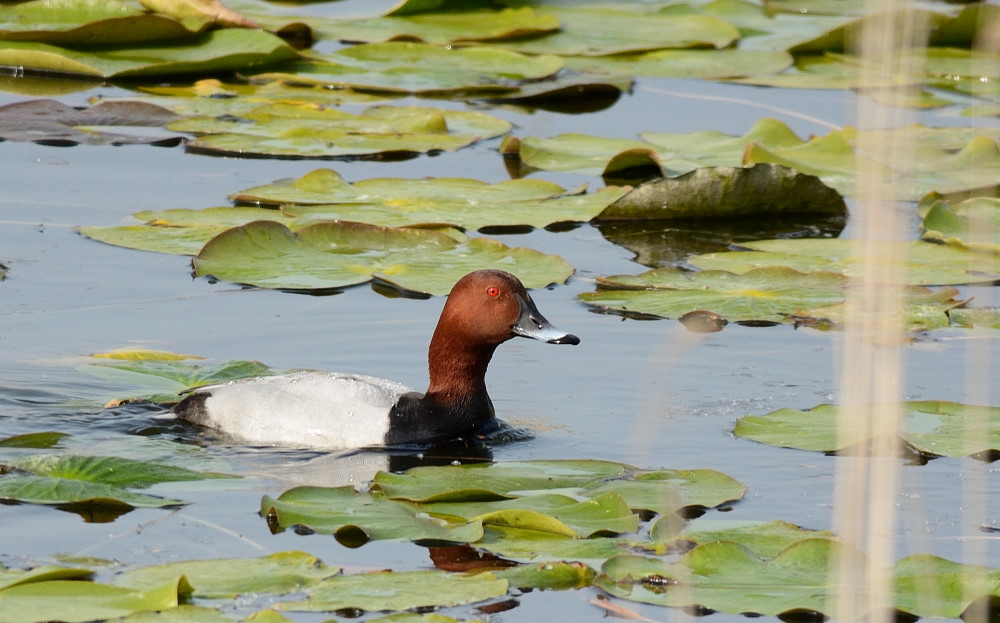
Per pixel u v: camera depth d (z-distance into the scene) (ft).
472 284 37.63
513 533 28.91
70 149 65.16
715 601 25.02
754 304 48.24
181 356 42.04
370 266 50.80
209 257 50.01
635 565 26.96
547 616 25.44
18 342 42.57
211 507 30.71
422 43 86.22
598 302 48.78
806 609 24.58
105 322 44.83
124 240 51.65
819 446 34.86
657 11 97.14
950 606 25.12
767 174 61.62
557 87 79.05
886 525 20.85
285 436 36.52
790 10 101.04
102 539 28.48
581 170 66.39
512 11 92.73
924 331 46.32
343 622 24.81
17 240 52.54
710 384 41.34
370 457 35.45
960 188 63.77
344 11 94.58
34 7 81.61
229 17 82.17
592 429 37.83
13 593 24.58
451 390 37.76
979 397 24.12
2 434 35.63
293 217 55.67
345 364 42.34
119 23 78.02
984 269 47.06
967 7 87.35
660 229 60.39
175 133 68.49
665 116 77.00
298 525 29.43
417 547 28.22
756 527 29.25
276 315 46.24
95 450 34.88
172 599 24.25
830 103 80.64
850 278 51.42
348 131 68.90
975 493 31.45
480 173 65.62
